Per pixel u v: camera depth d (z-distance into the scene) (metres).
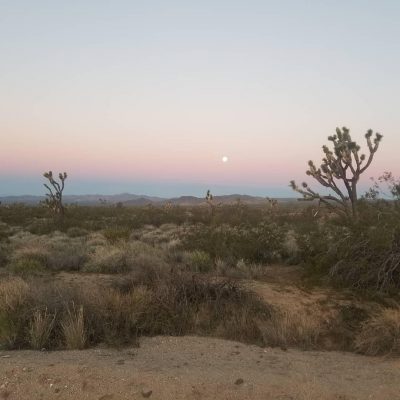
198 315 7.61
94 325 6.82
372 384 5.07
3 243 18.41
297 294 9.16
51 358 5.82
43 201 37.47
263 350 6.39
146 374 5.22
